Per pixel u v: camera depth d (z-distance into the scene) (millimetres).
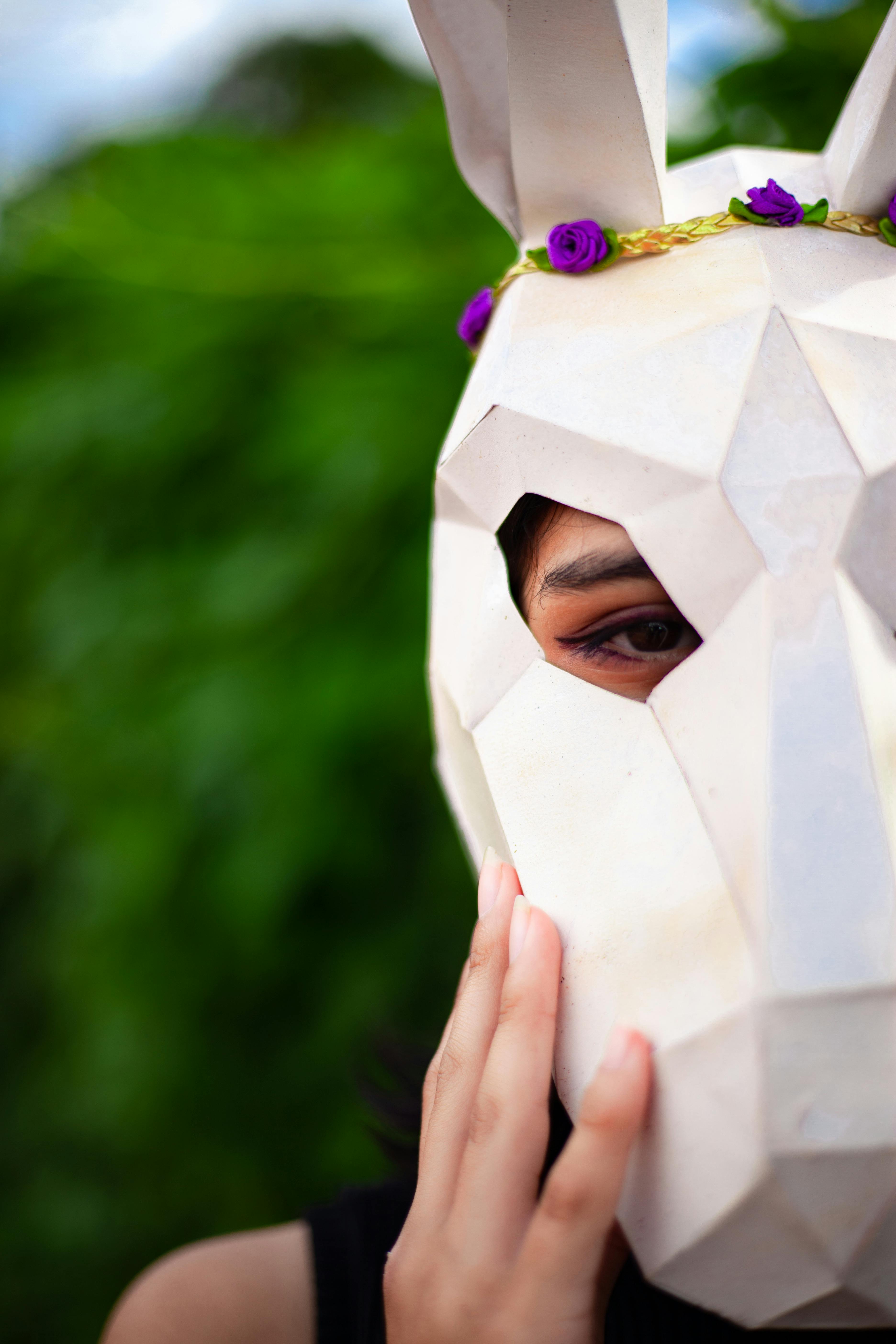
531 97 780
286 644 1488
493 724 771
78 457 1648
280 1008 1618
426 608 1435
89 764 1619
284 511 1576
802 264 750
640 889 678
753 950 621
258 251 1542
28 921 2041
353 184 1599
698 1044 638
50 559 1748
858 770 633
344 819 1459
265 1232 1019
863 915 613
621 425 721
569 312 788
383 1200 991
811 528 680
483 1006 769
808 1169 612
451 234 1529
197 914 1551
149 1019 1641
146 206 1607
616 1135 649
